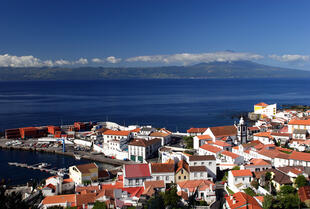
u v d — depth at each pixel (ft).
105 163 611.88
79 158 644.69
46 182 440.86
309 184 351.25
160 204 305.73
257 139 617.62
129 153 609.83
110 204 325.83
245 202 291.99
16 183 500.74
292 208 294.46
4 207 124.26
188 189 352.08
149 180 396.57
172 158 452.76
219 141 572.10
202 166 415.03
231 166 456.04
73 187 426.51
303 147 528.22
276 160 448.65
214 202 338.34
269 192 337.93
